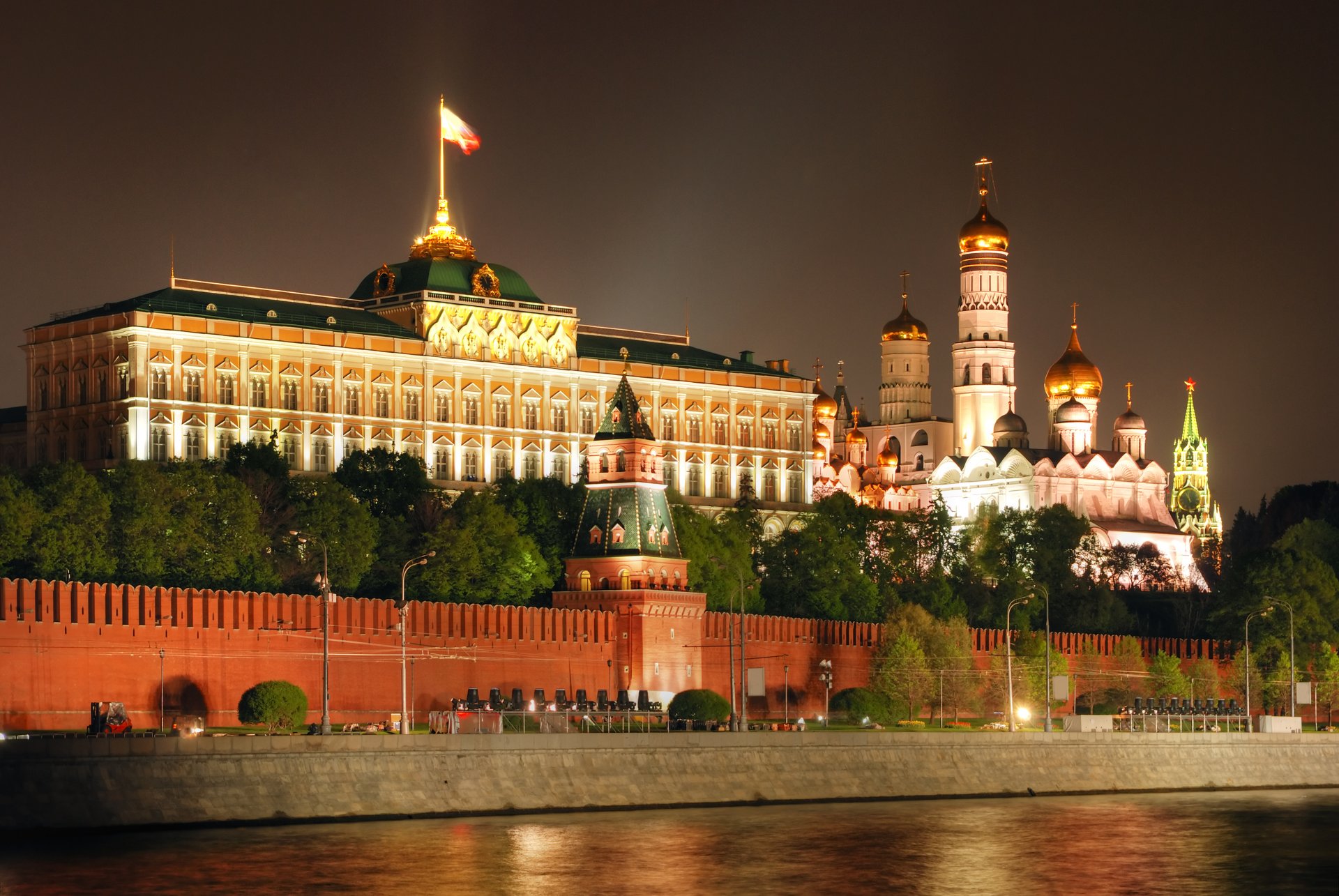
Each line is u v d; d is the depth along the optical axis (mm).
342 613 175750
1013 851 133500
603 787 145000
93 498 183500
